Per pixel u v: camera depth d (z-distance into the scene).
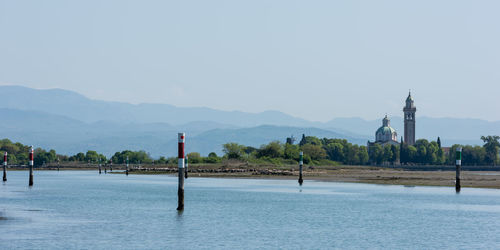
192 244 52.16
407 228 62.81
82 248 49.94
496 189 126.12
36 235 56.81
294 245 52.06
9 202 93.75
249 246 51.41
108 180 184.12
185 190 124.88
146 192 119.00
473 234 58.59
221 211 79.31
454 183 150.25
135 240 54.09
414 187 134.88
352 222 67.69
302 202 93.38
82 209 81.88
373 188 131.38
